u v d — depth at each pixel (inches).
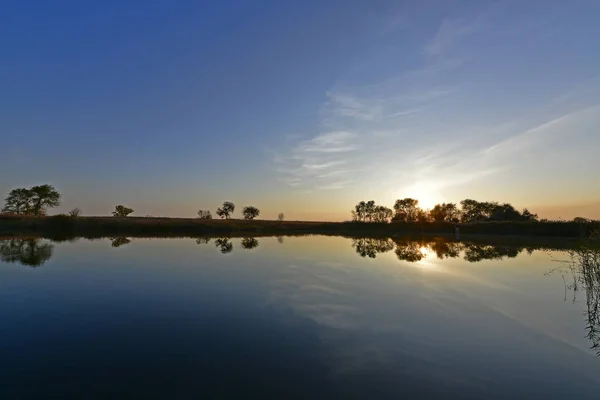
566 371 337.1
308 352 377.1
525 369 340.5
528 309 544.4
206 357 362.6
